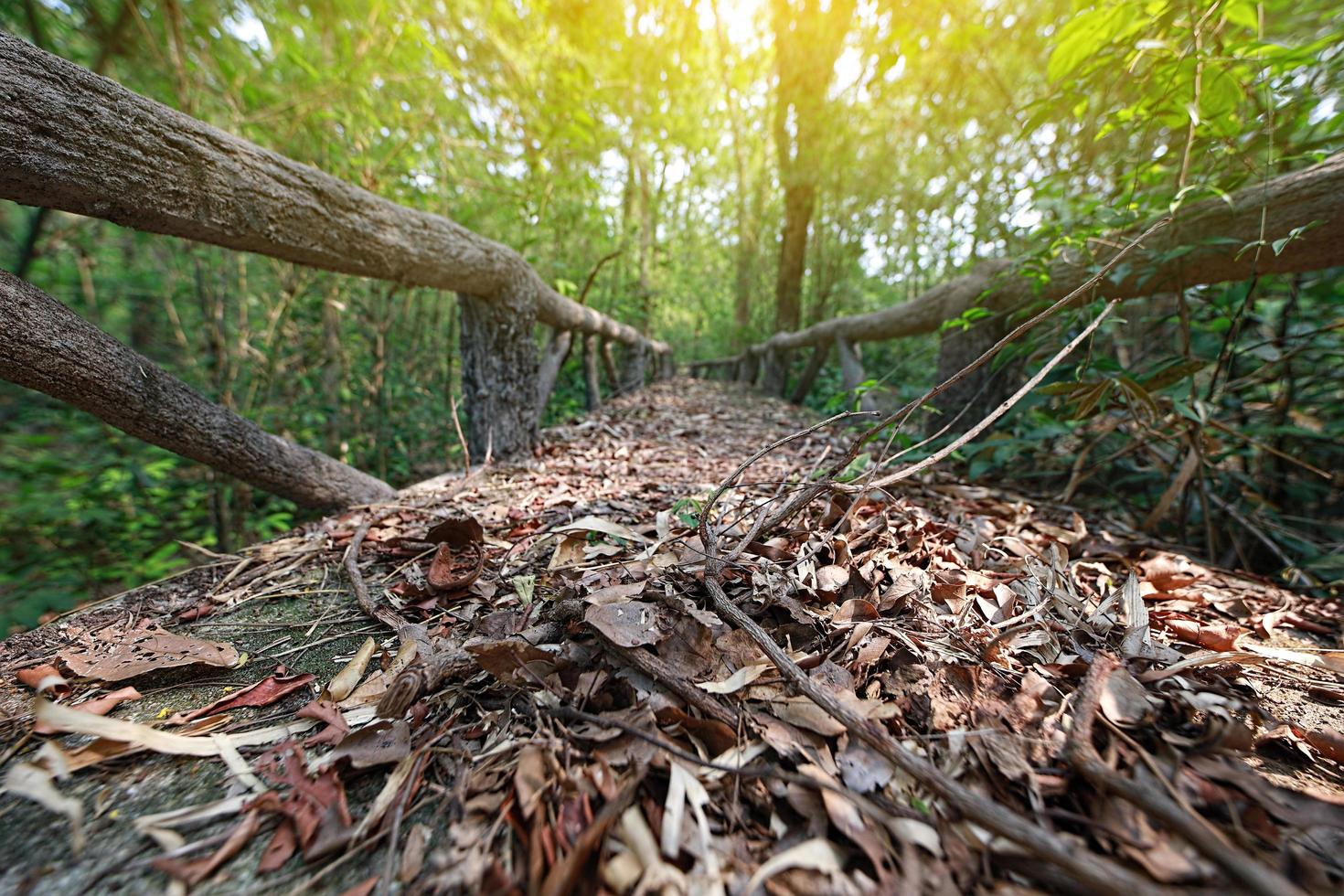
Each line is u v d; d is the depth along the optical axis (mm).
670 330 10805
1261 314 1922
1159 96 1588
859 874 509
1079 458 1875
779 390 6164
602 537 1358
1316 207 1267
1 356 918
